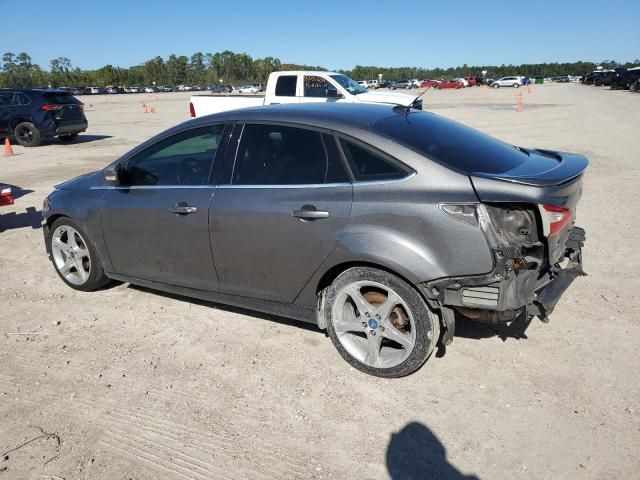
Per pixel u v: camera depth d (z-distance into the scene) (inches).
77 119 679.1
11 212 309.1
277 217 137.9
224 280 154.9
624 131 634.2
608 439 110.2
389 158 126.8
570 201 128.3
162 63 6368.1
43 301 187.0
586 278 191.6
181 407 125.6
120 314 175.5
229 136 152.0
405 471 104.0
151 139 167.9
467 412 120.3
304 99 564.4
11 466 107.7
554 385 128.8
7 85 5477.4
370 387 131.0
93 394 131.6
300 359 144.9
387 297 130.3
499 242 115.7
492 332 154.3
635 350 142.9
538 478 101.0
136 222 166.9
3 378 139.3
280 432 116.2
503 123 773.9
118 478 104.4
